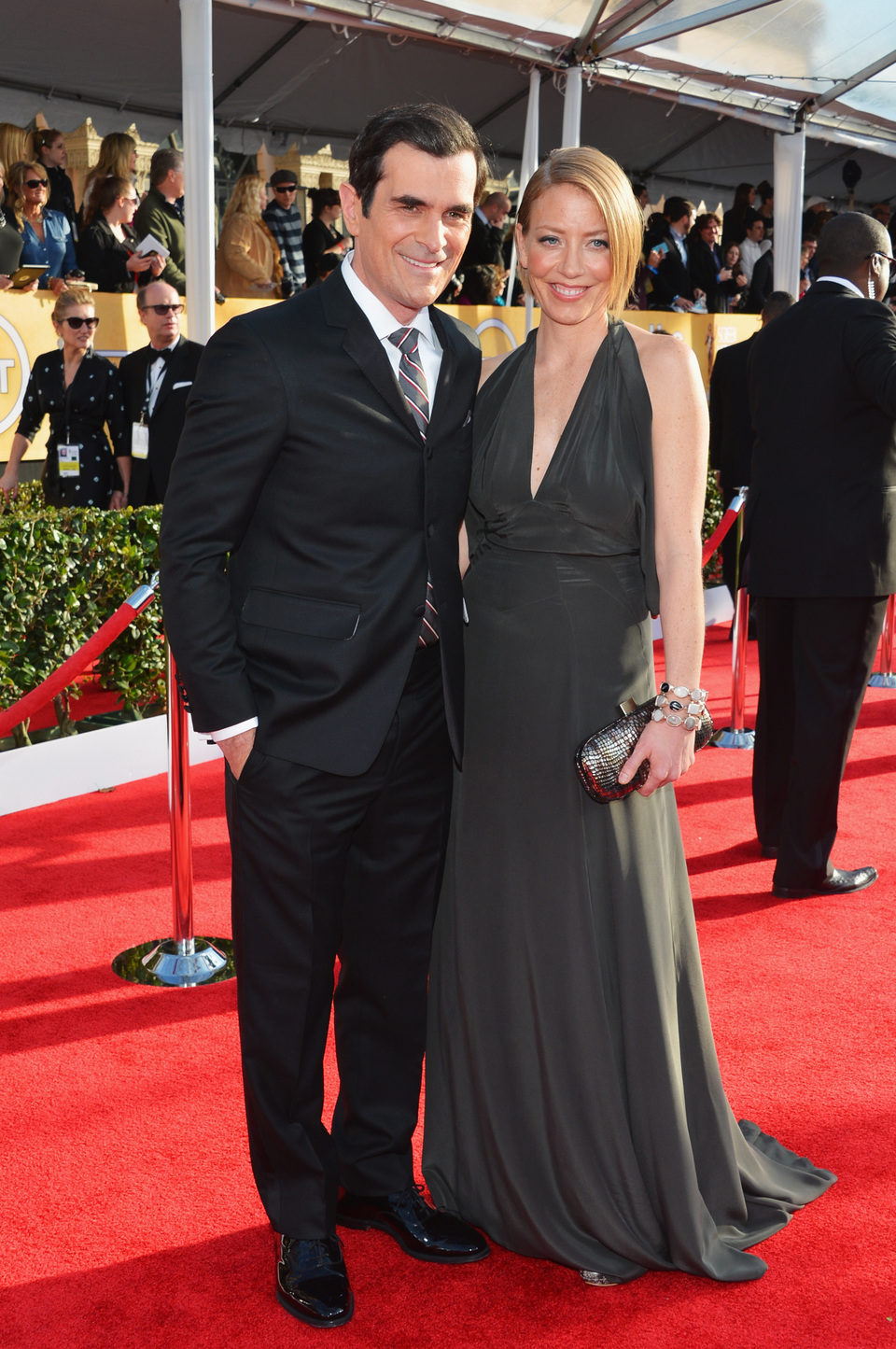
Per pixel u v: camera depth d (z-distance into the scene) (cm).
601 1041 189
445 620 186
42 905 339
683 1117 192
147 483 504
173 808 300
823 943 315
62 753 429
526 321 697
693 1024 200
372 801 188
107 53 730
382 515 178
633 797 192
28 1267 195
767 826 374
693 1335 181
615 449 187
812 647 328
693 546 188
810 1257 198
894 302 1048
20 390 550
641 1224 192
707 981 293
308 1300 185
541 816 190
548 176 183
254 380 169
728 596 730
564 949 190
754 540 336
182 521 173
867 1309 185
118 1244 201
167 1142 229
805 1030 269
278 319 173
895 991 288
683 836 395
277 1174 192
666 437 187
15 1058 259
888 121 860
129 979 296
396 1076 207
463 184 168
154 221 602
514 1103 195
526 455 191
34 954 309
